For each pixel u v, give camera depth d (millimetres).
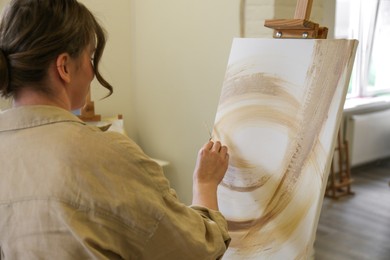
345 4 3982
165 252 761
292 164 1150
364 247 2822
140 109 2639
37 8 722
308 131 1128
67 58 754
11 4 744
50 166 696
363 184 4109
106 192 697
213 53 2111
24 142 727
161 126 2514
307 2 1195
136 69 2598
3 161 729
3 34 729
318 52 1150
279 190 1171
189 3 2182
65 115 750
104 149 718
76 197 682
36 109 745
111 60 2543
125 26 2566
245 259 1222
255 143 1260
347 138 4297
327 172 1065
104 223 692
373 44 4512
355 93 4523
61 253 679
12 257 722
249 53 1335
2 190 719
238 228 1259
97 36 828
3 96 779
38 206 689
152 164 771
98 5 2424
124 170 725
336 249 2793
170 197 785
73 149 701
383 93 4773
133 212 713
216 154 1207
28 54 712
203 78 2195
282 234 1144
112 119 2426
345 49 1091
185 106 2330
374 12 4352
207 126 2137
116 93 2607
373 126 4484
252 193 1241
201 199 1117
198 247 793
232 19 1979
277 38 1278
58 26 727
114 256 709
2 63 717
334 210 3459
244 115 1307
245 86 1321
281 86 1219
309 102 1142
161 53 2400
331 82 1104
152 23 2416
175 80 2354
